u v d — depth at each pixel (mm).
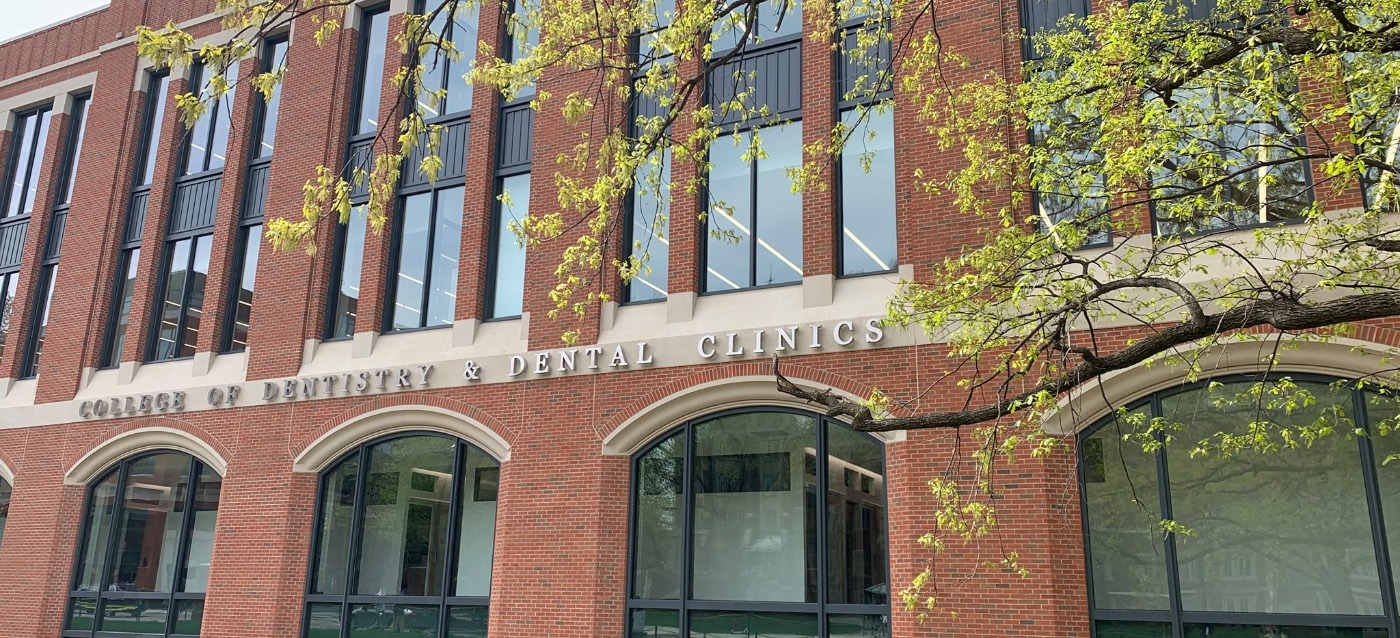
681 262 14977
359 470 16766
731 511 13938
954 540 12172
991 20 14016
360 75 19516
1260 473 11258
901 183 13875
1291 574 10883
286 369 17609
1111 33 9148
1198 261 11883
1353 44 8203
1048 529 11719
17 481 20125
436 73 18641
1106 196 9352
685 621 13703
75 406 19812
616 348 14766
